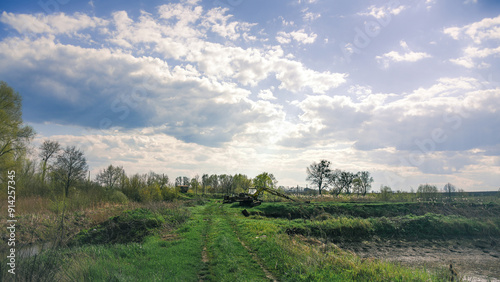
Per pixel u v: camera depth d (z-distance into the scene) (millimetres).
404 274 10117
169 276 9180
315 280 9180
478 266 17906
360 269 10281
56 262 8773
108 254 11844
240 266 11117
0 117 33312
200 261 11812
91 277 8453
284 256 11914
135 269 9766
